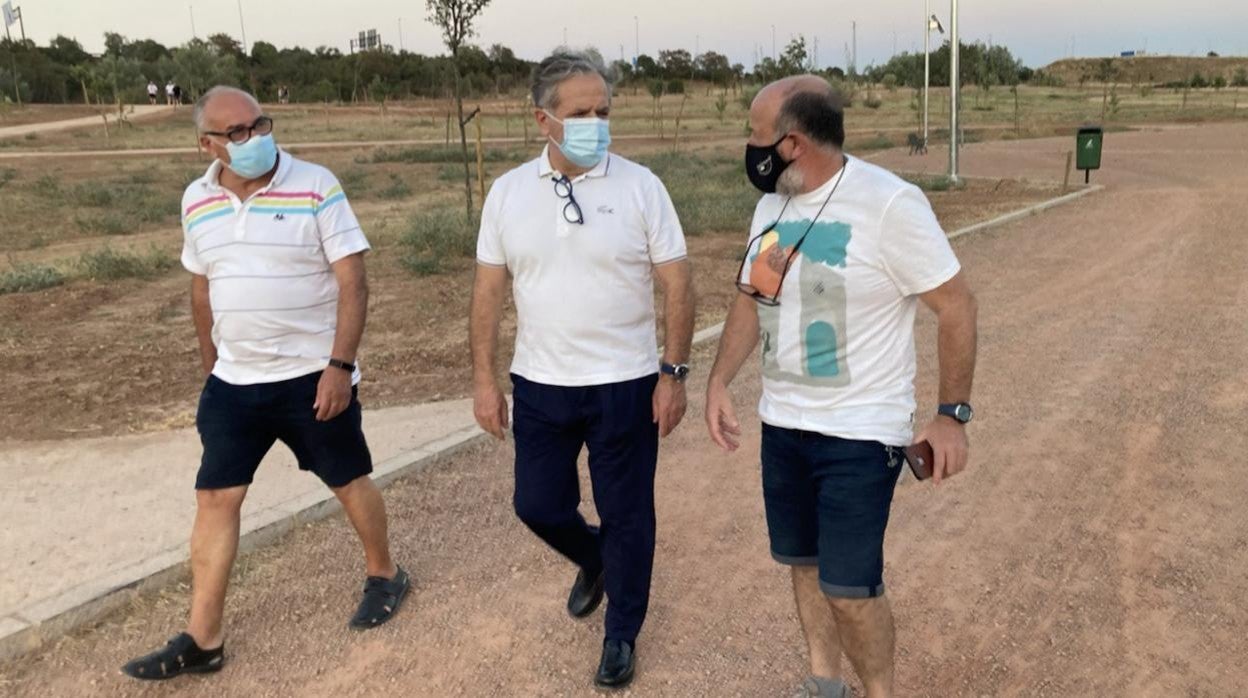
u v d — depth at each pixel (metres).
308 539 4.59
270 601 4.06
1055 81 91.44
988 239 12.96
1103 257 11.28
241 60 83.62
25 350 8.17
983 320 8.57
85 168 27.16
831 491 2.76
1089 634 3.65
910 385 2.79
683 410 3.41
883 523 2.77
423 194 20.59
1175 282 9.73
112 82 56.56
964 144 33.06
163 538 4.50
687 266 3.38
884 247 2.61
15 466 5.52
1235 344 7.46
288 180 3.49
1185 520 4.55
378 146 34.97
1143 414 5.99
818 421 2.75
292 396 3.54
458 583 4.21
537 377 3.32
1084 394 6.43
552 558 4.41
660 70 82.38
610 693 3.42
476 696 3.43
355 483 3.77
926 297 2.65
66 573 4.14
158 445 5.86
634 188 3.25
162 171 26.31
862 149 32.12
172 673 3.47
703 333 8.17
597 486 3.40
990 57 72.19
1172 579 4.02
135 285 10.92
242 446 3.54
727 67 83.19
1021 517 4.66
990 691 3.35
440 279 10.81
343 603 4.04
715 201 16.56
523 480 3.46
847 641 2.90
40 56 73.50
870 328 2.69
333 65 82.56
